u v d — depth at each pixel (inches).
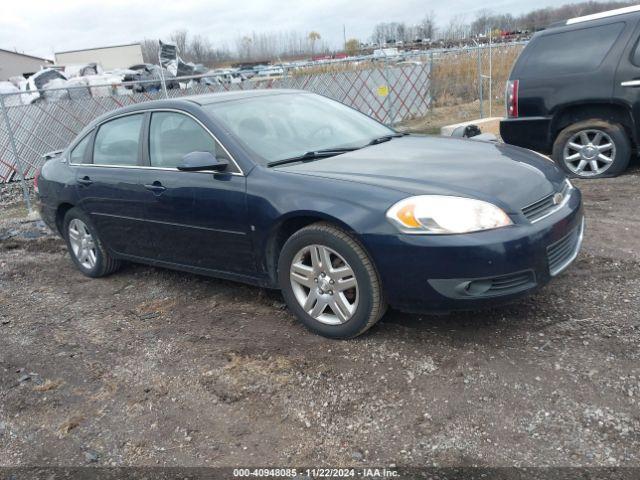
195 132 163.6
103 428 119.6
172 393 128.6
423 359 127.8
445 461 97.9
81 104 533.6
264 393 123.7
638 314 136.7
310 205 134.3
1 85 698.2
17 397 135.0
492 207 123.3
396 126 609.6
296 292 144.6
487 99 695.7
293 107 181.3
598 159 267.6
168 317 170.1
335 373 127.2
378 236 124.8
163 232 173.6
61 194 208.4
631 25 252.2
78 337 164.4
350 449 103.9
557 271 131.0
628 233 193.2
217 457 106.2
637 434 98.5
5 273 231.8
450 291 122.1
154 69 724.7
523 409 108.0
